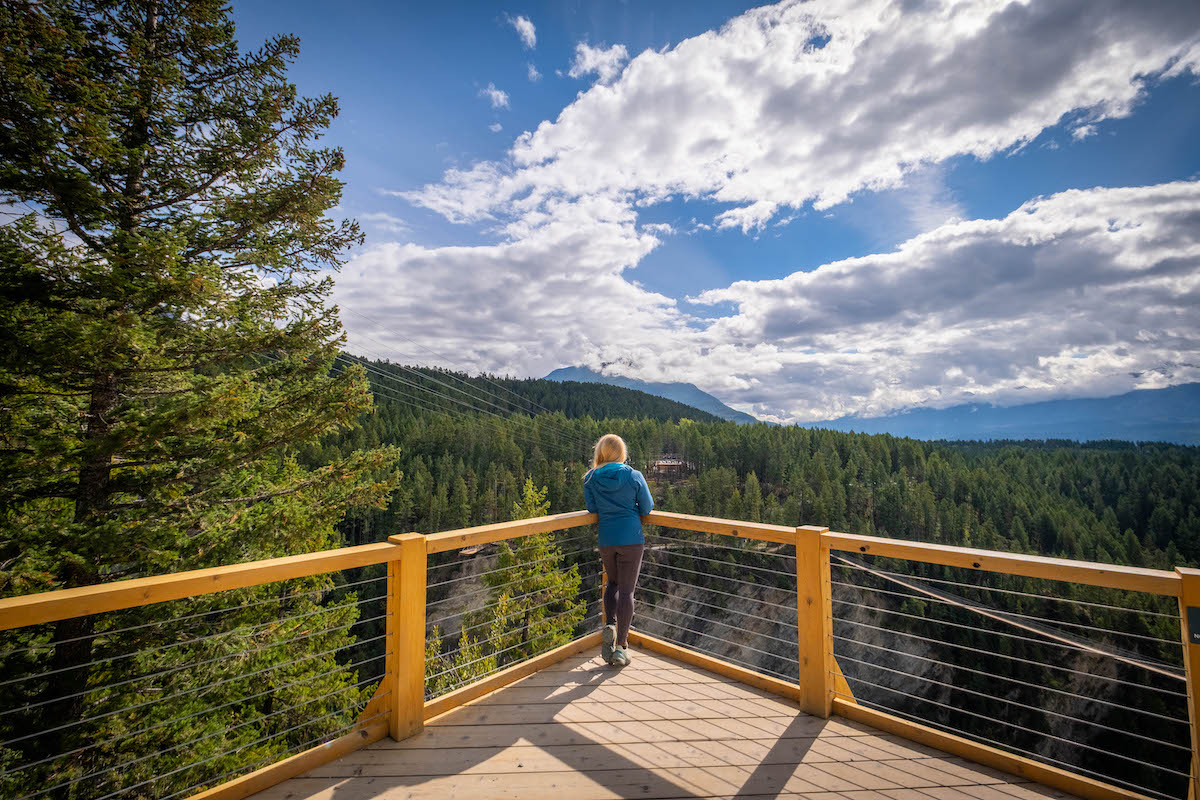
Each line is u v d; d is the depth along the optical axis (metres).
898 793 3.28
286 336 6.73
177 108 6.70
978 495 64.00
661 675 4.44
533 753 3.57
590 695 4.17
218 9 6.90
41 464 5.59
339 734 3.58
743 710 3.99
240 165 6.88
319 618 8.80
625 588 4.53
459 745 3.64
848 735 3.73
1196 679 2.90
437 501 49.53
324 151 7.03
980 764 3.46
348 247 7.71
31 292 5.77
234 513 6.89
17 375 5.50
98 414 6.12
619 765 3.48
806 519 56.88
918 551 3.56
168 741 5.88
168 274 5.70
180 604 6.39
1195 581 2.93
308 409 7.25
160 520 6.27
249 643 6.70
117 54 6.31
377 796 3.23
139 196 6.66
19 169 5.66
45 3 5.52
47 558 5.56
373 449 8.16
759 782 3.36
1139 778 34.50
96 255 6.04
